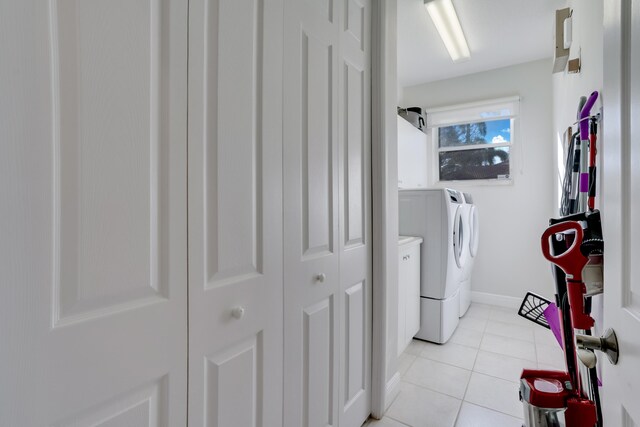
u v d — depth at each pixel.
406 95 4.06
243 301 0.92
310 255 1.21
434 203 2.63
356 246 1.54
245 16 0.92
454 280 2.76
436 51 3.12
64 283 0.56
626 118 0.60
